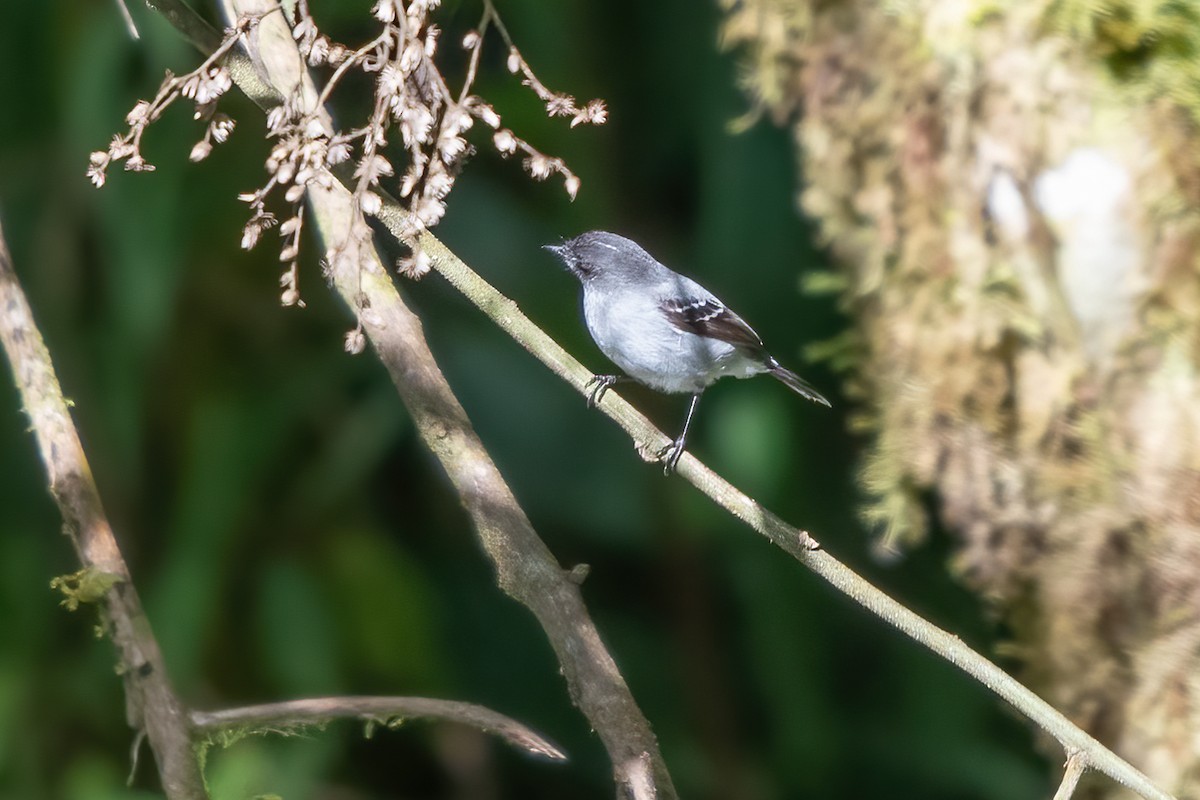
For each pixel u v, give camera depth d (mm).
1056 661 7141
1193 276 6758
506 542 4742
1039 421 7070
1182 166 6734
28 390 4613
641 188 10875
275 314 9609
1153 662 6789
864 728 10242
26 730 8742
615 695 4406
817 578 10398
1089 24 6828
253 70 5250
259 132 9180
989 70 7051
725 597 10852
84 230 9297
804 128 7953
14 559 8992
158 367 9305
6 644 8844
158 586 9008
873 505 7820
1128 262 6840
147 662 4297
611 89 10594
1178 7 6711
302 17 4727
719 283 10398
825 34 7762
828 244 8547
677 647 10500
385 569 9562
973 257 7199
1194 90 6727
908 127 7375
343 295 5047
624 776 4254
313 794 9172
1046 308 7043
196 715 4270
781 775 10070
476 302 5453
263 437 9391
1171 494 6754
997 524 7285
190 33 5359
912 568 10570
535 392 10305
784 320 10438
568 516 10336
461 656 10250
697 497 10258
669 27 10703
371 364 9742
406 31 4480
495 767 10328
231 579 9195
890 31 7406
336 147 4418
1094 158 6867
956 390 7305
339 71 4566
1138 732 6848
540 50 10258
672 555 10344
